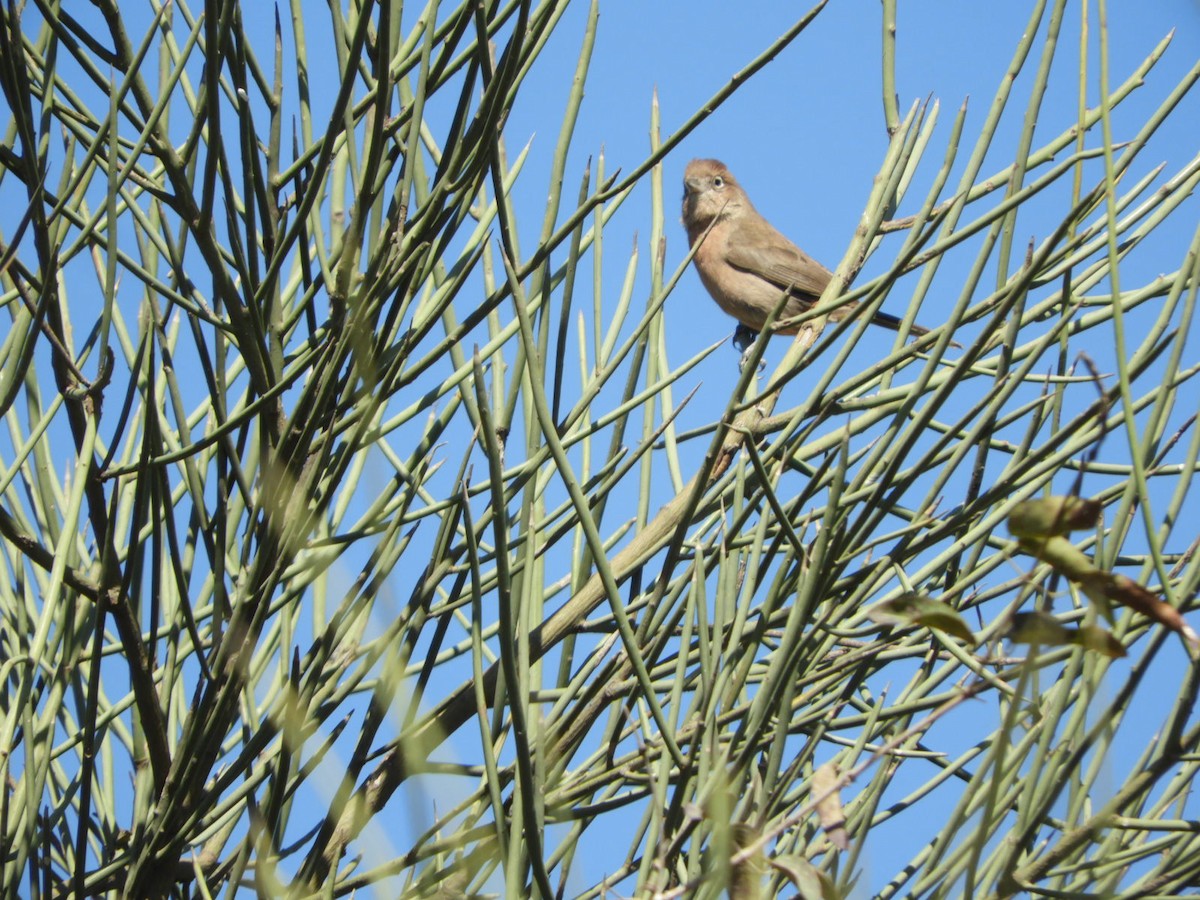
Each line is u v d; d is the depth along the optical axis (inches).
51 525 174.6
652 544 182.1
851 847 129.3
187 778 154.2
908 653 152.6
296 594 158.6
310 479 152.5
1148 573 129.0
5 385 149.9
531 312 165.8
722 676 131.5
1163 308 133.0
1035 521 105.3
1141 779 121.0
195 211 154.3
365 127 160.2
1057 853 124.3
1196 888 132.0
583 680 156.6
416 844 89.4
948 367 179.3
